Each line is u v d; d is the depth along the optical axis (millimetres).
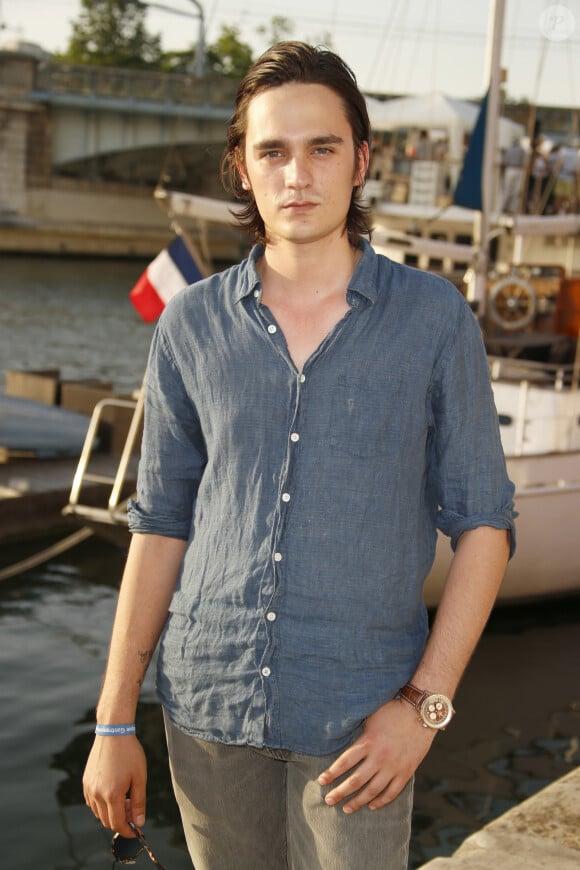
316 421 1549
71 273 37812
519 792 5137
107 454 11359
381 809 1562
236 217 1722
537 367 8586
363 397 1543
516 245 11789
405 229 14320
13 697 6008
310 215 1551
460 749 5594
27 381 12445
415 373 1553
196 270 9484
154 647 1752
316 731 1558
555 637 7559
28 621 7410
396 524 1563
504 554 1601
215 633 1608
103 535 7082
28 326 24641
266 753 1629
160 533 1737
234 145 1694
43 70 40719
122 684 1711
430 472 1645
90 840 4523
